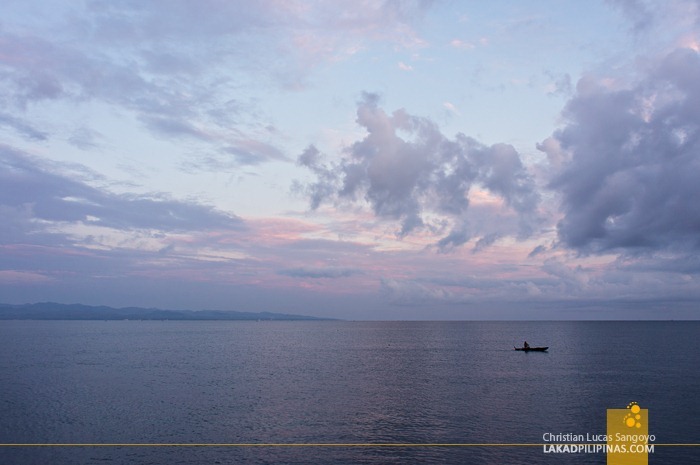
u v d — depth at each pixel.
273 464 37.75
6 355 118.06
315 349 147.25
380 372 88.50
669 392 65.81
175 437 44.34
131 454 39.81
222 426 47.94
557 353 129.75
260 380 77.56
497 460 38.84
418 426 48.22
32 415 51.91
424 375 84.00
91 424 48.41
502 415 52.62
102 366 95.81
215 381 76.31
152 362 104.12
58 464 37.59
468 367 96.44
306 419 50.88
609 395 63.81
